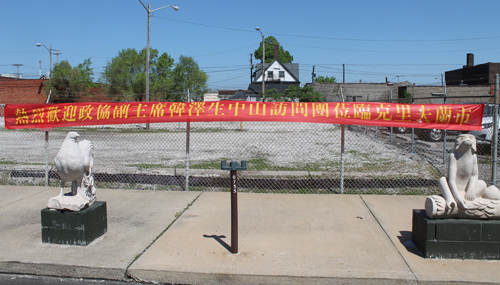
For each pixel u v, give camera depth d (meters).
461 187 4.26
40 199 6.81
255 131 21.08
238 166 4.31
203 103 7.34
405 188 7.58
